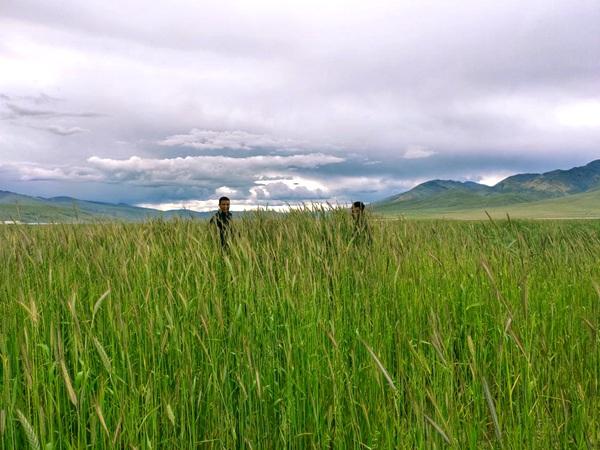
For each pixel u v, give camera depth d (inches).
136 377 146.6
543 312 191.6
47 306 167.5
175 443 130.3
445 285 228.5
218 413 138.9
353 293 202.2
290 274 195.0
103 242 268.5
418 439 115.9
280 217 335.3
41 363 129.6
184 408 141.6
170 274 192.4
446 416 122.8
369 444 128.2
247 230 312.0
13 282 193.3
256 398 145.1
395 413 129.8
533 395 143.0
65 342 167.8
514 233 279.9
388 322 176.4
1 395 121.1
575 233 321.7
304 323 166.4
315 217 327.6
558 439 120.7
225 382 146.0
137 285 180.5
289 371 143.3
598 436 119.9
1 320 157.1
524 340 153.1
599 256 280.5
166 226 329.7
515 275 225.6
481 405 137.0
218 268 214.5
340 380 140.7
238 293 184.5
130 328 160.1
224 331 167.0
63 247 262.7
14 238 233.6
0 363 146.3
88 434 133.7
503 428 121.0
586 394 136.0
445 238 302.7
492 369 168.9
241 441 137.4
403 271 213.8
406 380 141.6
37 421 116.0
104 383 123.0
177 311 169.2
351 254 235.1
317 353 155.7
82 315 163.6
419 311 193.5
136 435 123.3
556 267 261.1
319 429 135.3
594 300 199.9
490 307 203.3
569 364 143.9
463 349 179.5
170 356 151.6
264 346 160.4
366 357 157.9
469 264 250.1
